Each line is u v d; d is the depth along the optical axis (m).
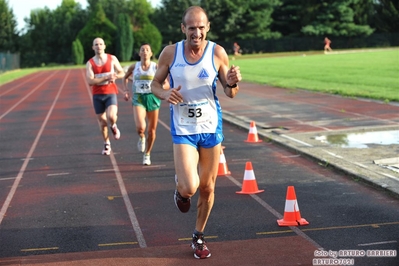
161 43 71.94
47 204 7.05
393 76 24.80
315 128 12.01
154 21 75.88
